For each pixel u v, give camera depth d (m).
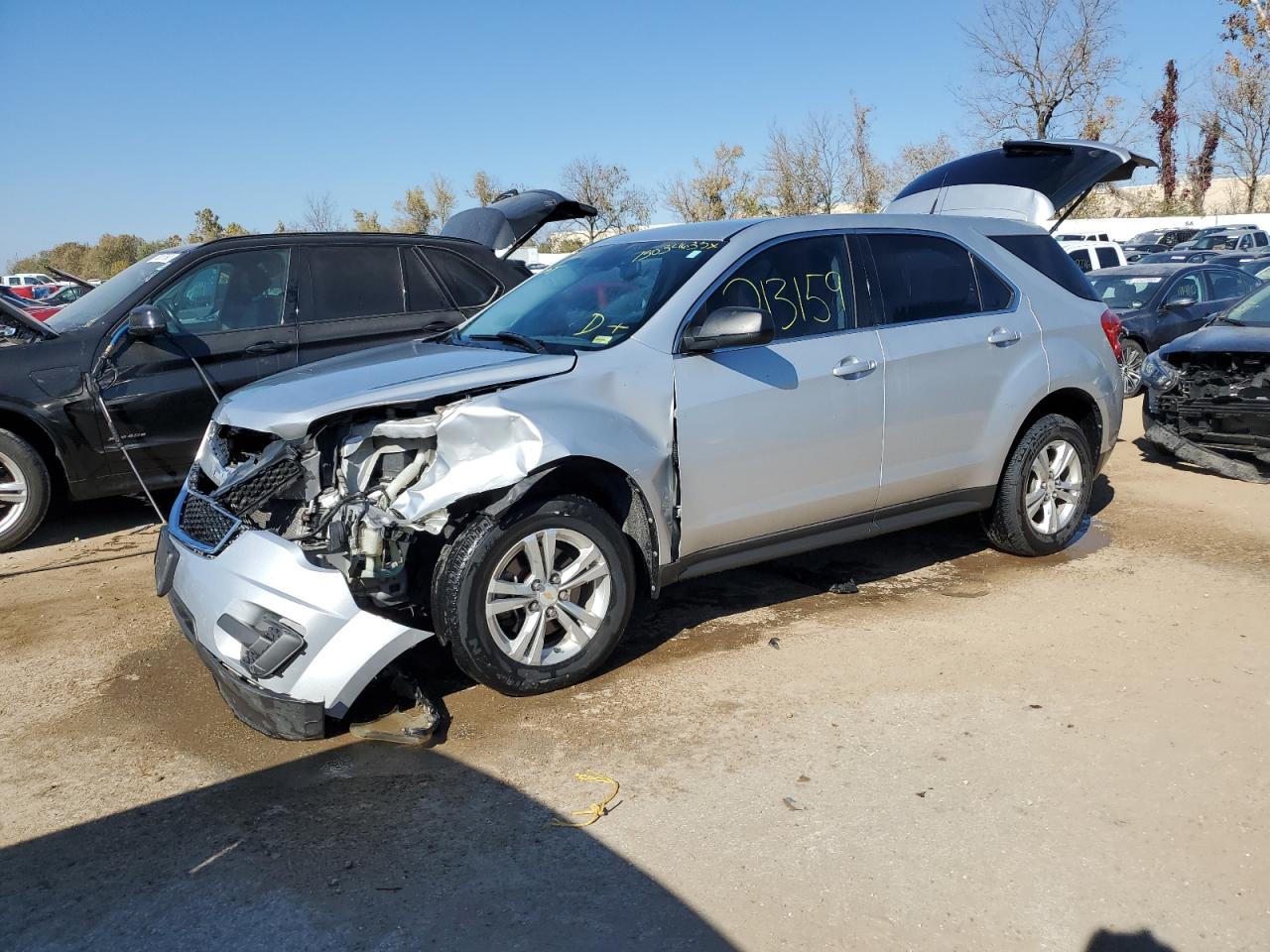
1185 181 49.03
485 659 3.81
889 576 5.49
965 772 3.44
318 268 7.02
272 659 3.46
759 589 5.29
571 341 4.36
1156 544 5.95
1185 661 4.29
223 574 3.61
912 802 3.26
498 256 8.19
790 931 2.67
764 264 4.64
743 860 2.98
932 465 5.05
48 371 6.11
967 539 6.13
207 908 2.81
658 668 4.31
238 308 6.73
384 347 4.92
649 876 2.91
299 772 3.54
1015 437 5.43
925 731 3.73
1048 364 5.43
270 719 3.50
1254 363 7.10
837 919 2.71
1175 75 46.34
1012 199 7.08
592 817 3.21
